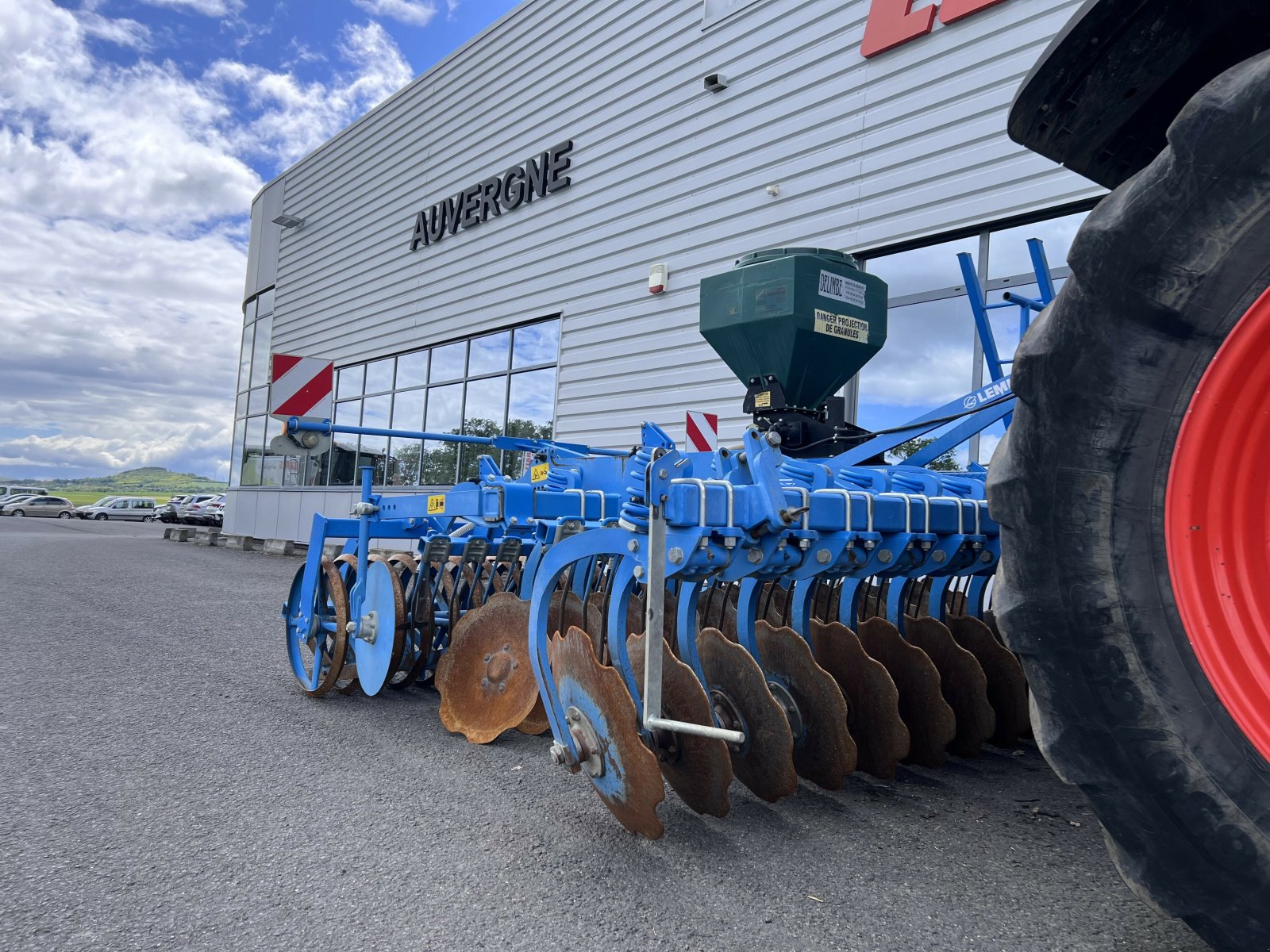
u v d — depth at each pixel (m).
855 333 4.39
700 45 9.24
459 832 2.80
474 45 12.84
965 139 6.86
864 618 4.30
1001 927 2.21
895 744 3.23
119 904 2.27
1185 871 1.63
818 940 2.13
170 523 42.44
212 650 5.93
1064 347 1.69
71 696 4.51
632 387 9.89
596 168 10.57
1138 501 1.65
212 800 3.07
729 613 3.87
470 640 4.11
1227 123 1.45
